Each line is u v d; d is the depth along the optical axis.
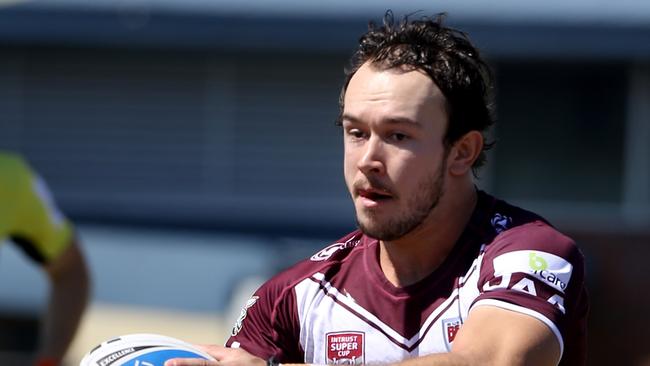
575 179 32.34
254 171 32.09
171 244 30.91
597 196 32.31
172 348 11.05
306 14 30.61
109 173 32.19
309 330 11.84
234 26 30.78
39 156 32.22
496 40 30.25
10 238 18.02
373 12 30.41
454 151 11.38
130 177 32.16
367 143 11.12
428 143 11.07
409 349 11.36
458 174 11.46
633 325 25.59
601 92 31.81
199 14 30.81
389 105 10.98
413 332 11.38
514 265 10.91
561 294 10.84
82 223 31.47
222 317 29.89
